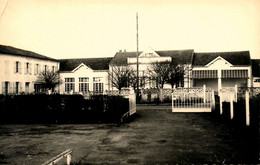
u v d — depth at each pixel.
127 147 8.55
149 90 31.05
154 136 10.11
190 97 19.47
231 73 38.38
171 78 31.34
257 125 10.67
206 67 39.09
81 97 15.27
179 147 8.36
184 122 13.36
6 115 15.93
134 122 13.89
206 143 8.77
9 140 10.12
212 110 17.45
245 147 8.12
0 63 31.86
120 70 36.16
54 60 44.00
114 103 14.64
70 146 8.95
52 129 12.61
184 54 41.22
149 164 6.77
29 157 7.72
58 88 43.31
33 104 15.80
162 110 19.89
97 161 7.15
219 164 6.61
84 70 43.00
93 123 14.13
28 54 37.69
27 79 37.06
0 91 31.69
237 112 13.05
